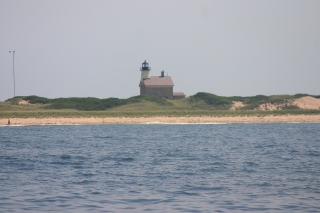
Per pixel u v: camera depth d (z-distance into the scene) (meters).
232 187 106.31
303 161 154.12
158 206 87.75
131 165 144.38
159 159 160.25
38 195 97.31
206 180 115.69
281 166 141.50
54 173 128.00
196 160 157.38
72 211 83.81
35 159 161.12
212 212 83.31
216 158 163.25
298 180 115.44
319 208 86.38
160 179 117.25
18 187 106.31
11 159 161.12
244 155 173.25
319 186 107.25
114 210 84.62
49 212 83.06
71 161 155.12
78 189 103.88
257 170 132.88
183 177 120.44
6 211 83.81
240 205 88.62
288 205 88.62
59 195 97.38
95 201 91.81
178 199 93.75
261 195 97.56
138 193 99.50
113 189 103.94
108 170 133.38
